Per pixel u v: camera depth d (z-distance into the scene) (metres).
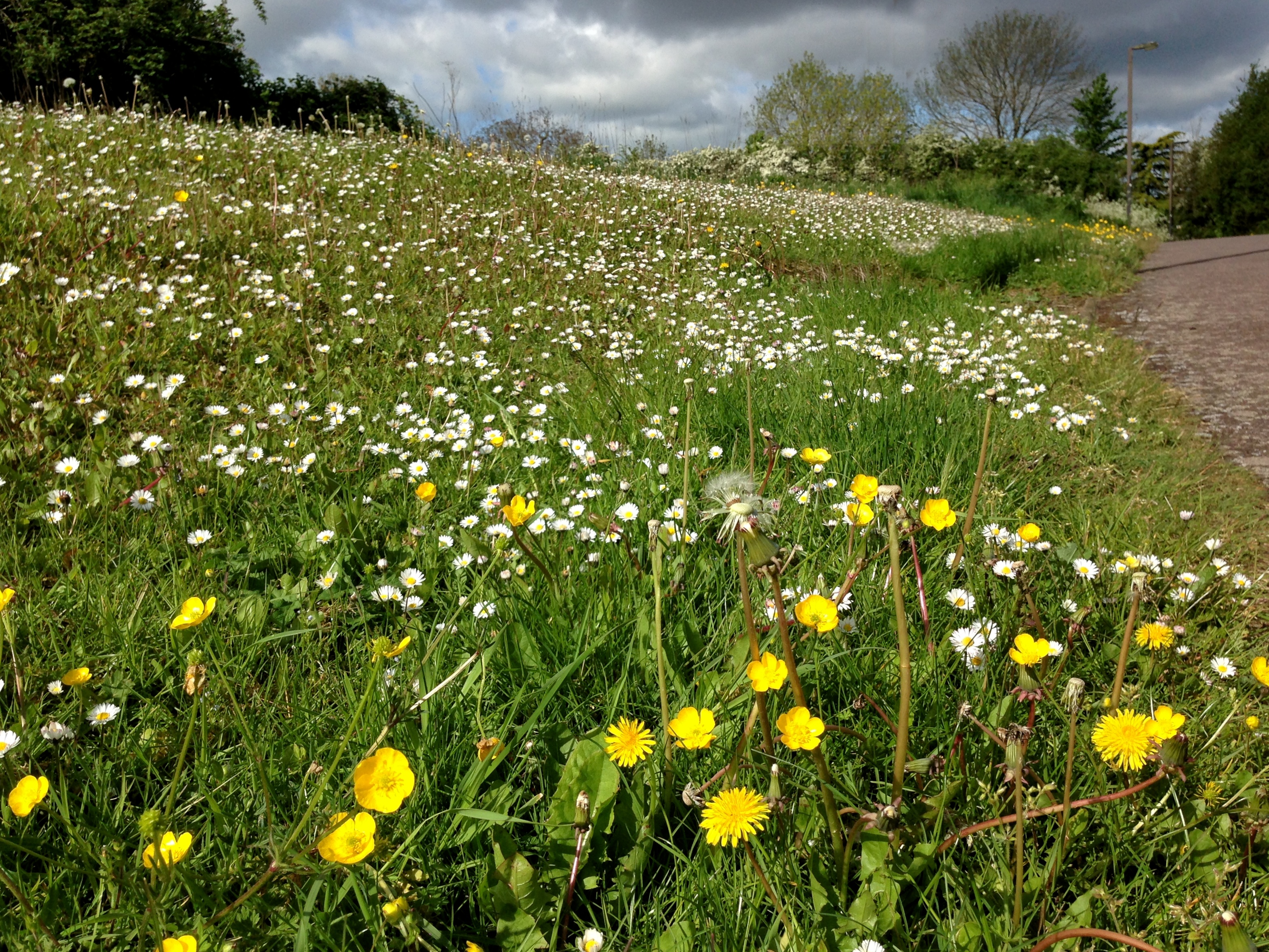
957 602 1.91
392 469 2.97
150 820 1.09
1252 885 1.35
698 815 1.48
